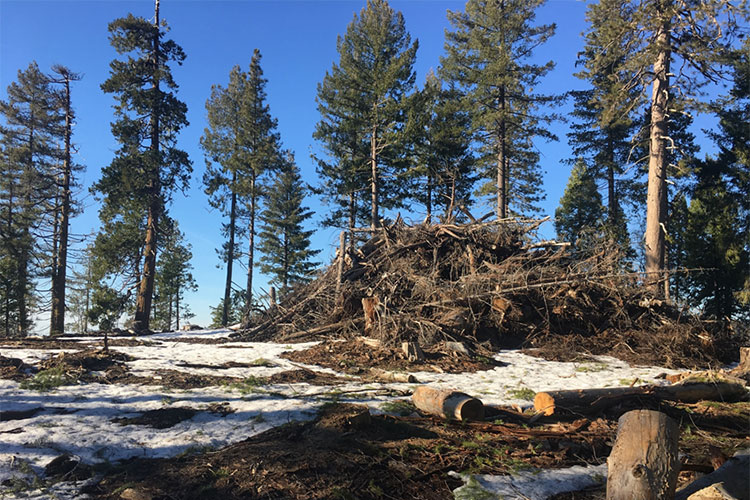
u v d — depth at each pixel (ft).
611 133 103.91
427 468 16.07
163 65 90.58
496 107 97.25
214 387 26.66
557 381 31.45
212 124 133.59
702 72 65.00
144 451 17.08
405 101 101.76
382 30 109.70
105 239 104.73
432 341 40.14
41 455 16.39
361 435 18.67
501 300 45.50
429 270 51.70
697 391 25.43
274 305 57.62
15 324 110.63
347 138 114.11
